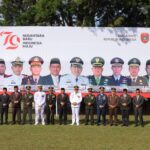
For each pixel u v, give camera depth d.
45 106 23.47
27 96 23.55
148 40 27.48
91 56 27.31
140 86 27.45
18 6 42.34
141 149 15.88
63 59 27.22
